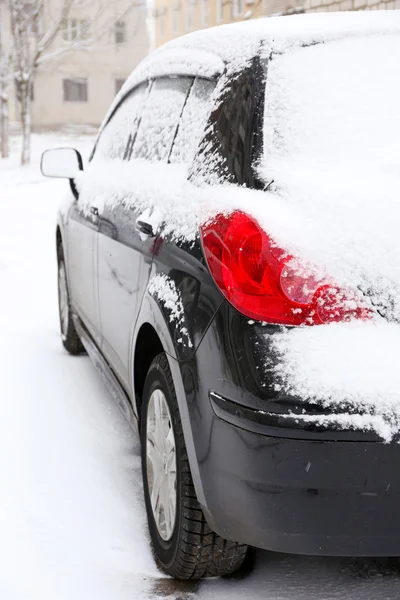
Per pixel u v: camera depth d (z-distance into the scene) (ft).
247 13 100.58
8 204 51.93
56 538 11.25
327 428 7.68
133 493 12.64
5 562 10.62
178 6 138.51
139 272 11.13
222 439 8.36
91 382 17.79
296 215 8.27
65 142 134.00
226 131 9.64
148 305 10.32
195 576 9.96
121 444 14.51
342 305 7.95
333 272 7.98
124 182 13.19
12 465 13.61
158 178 11.39
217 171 9.52
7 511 12.00
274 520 8.02
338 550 8.05
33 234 39.88
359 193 8.36
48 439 14.70
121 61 168.14
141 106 14.14
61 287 19.99
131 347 11.54
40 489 12.75
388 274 8.00
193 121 10.87
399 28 9.91
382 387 7.73
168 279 9.82
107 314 13.67
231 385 8.18
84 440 14.65
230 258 8.36
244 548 9.62
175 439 9.58
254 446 7.94
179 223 9.87
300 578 10.22
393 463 7.72
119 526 11.61
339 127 9.07
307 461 7.77
